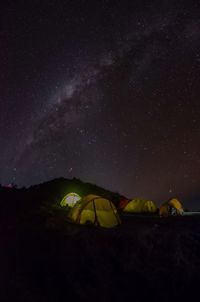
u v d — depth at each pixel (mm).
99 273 9102
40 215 14672
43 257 9562
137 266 9664
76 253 9828
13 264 9102
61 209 18594
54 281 8453
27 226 12422
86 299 7953
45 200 21594
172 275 9328
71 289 8203
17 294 7605
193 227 13508
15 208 17766
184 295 8516
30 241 10625
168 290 8719
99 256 9914
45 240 10680
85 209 14406
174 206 22875
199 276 9289
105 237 11086
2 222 13961
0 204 18406
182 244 11430
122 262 9734
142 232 11883
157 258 10203
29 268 8953
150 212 23484
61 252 9805
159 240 11406
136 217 18047
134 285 8852
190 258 10602
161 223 14797
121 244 10750
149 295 8539
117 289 8648
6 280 8102
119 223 14648
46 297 7801
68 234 11180
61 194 24688
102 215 14438
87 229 12109
